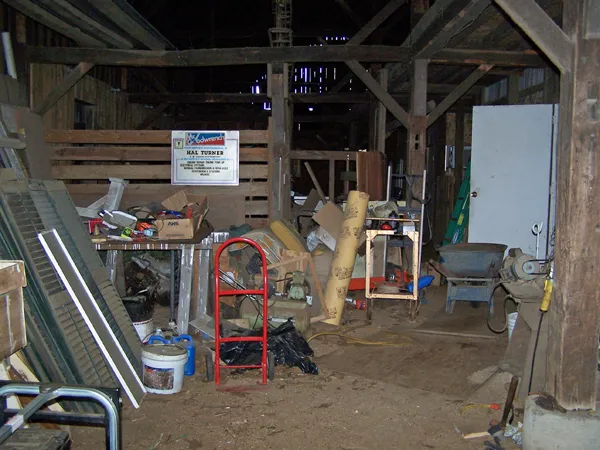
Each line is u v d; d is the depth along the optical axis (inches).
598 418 121.5
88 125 398.6
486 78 378.0
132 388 154.3
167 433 137.4
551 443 122.3
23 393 85.2
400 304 269.7
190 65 304.2
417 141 289.9
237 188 276.2
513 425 139.7
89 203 278.8
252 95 491.8
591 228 120.0
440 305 269.7
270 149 273.6
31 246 139.6
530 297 153.4
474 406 153.3
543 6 215.8
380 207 267.3
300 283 221.1
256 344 181.3
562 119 123.1
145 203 276.5
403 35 595.8
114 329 163.3
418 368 184.1
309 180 700.0
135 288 254.1
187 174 276.7
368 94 477.7
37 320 135.0
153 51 301.1
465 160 427.2
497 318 244.2
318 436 136.9
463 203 375.9
